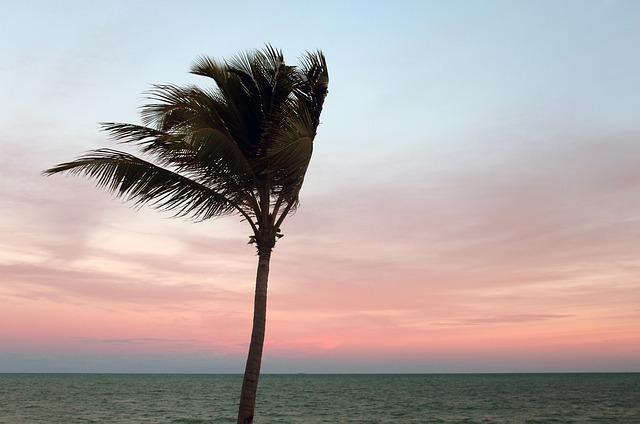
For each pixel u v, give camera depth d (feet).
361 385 418.10
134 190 31.09
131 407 168.55
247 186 31.91
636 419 125.90
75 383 425.28
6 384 385.70
